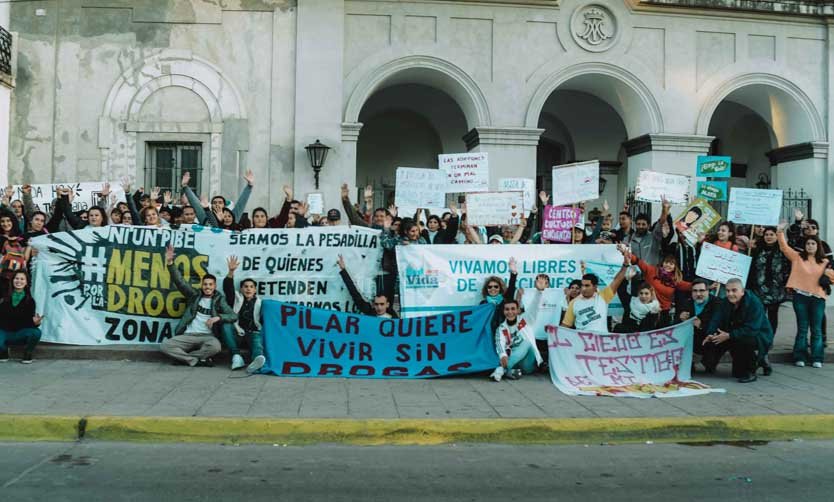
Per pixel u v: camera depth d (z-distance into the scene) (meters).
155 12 14.60
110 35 14.57
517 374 8.78
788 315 14.55
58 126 14.47
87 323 9.56
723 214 19.84
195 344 9.05
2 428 6.45
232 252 9.83
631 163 16.31
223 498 5.02
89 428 6.49
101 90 14.55
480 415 7.04
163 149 14.82
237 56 14.71
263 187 14.70
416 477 5.60
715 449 6.57
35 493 5.05
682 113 15.63
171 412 6.85
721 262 9.23
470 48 15.10
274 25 14.73
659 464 6.05
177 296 9.66
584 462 6.08
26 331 9.04
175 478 5.46
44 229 10.16
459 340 8.98
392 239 9.90
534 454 6.32
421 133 19.62
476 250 9.74
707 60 15.77
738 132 20.00
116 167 14.56
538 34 15.28
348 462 5.98
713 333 9.03
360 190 19.64
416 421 6.69
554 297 9.74
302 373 8.70
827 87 16.11
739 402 7.78
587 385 8.40
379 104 18.75
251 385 8.12
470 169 10.59
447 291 9.66
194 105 14.69
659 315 9.43
